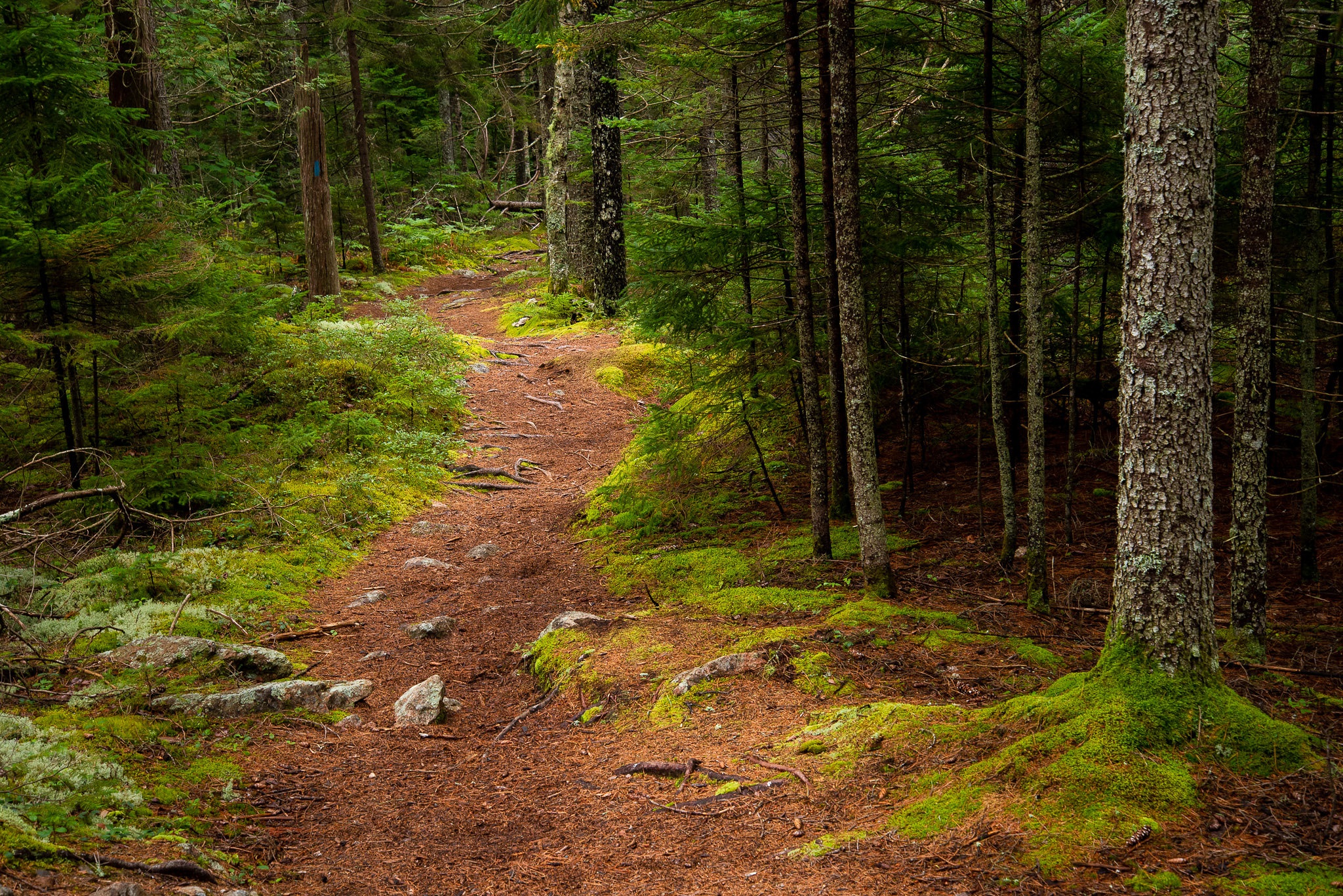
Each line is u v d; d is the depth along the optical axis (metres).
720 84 9.35
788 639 5.97
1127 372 4.07
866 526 6.84
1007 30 8.04
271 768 4.96
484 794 4.76
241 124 28.42
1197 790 3.55
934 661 5.62
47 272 8.05
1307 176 7.79
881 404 11.33
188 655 6.23
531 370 17.69
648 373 17.12
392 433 12.95
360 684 6.23
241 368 12.98
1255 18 5.35
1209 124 3.91
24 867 3.07
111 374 9.05
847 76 6.49
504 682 6.60
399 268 28.83
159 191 9.23
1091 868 3.21
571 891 3.69
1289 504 8.26
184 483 9.01
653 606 7.58
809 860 3.60
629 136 19.95
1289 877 3.02
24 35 8.81
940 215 9.01
